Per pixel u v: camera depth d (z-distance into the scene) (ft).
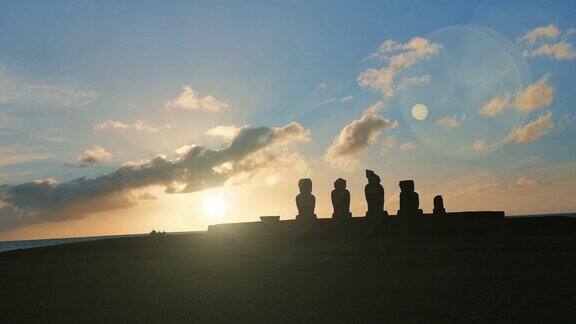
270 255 106.83
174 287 70.38
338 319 46.55
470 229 129.59
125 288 71.87
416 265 81.15
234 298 59.31
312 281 69.46
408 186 135.95
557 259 81.30
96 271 95.61
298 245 123.54
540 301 50.72
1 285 82.43
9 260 133.90
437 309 48.98
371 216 133.39
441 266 78.69
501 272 70.08
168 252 126.00
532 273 68.23
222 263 97.86
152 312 53.62
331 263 89.10
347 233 131.64
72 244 148.87
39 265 115.75
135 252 131.03
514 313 46.29
